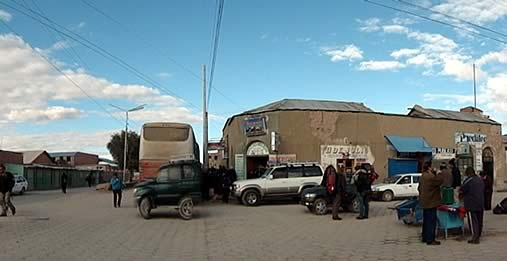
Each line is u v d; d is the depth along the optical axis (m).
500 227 14.45
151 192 19.19
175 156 26.05
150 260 10.45
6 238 13.77
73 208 24.80
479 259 9.91
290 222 17.66
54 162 89.94
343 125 33.72
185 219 19.00
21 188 39.41
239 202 26.67
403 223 16.41
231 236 14.20
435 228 12.05
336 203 18.36
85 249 11.89
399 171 35.09
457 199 14.29
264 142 33.25
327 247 11.90
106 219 19.20
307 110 33.00
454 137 37.97
